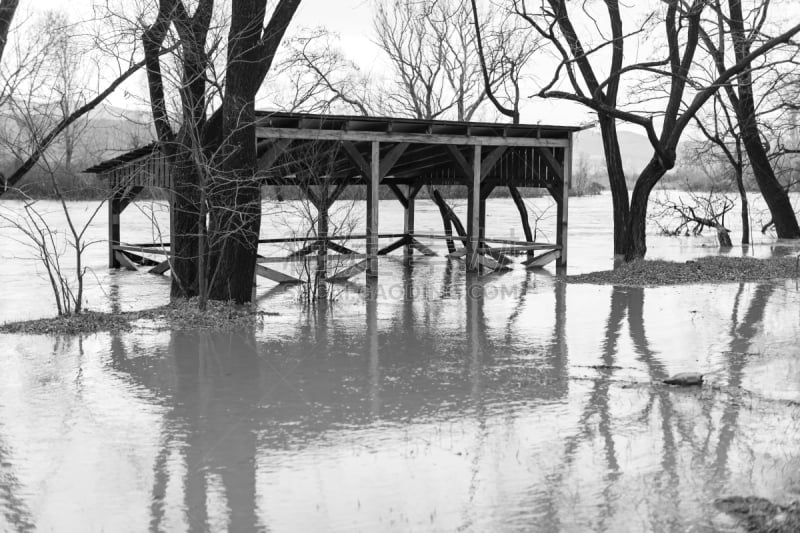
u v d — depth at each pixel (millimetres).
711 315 14078
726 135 28547
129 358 10906
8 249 25047
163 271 21000
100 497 6309
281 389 9398
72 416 8312
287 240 20531
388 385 9570
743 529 5594
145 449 7355
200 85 14742
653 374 9992
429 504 6137
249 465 6961
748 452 7121
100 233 30234
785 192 30734
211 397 9031
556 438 7598
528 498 6223
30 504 6180
